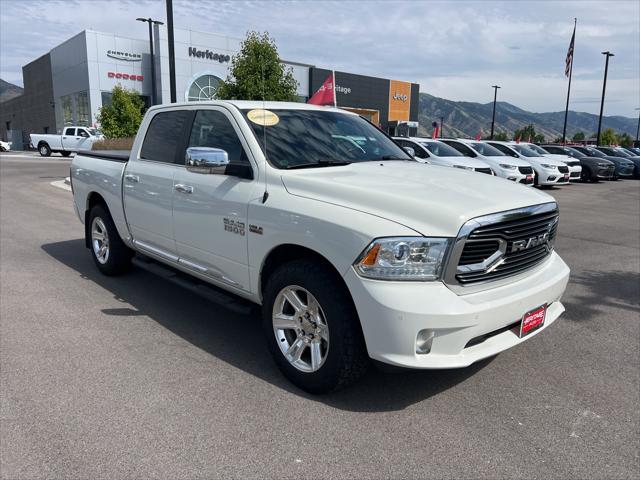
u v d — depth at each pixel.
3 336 4.30
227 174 3.89
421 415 3.20
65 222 9.68
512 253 3.22
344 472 2.65
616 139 70.50
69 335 4.35
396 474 2.64
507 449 2.87
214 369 3.78
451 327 2.88
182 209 4.38
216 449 2.82
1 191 14.20
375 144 4.60
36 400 3.29
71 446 2.82
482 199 3.20
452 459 2.77
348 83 48.16
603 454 2.84
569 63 36.69
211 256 4.16
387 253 2.89
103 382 3.54
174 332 4.46
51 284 5.77
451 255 2.91
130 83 37.22
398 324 2.86
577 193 18.00
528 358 4.07
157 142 4.96
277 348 3.59
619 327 4.80
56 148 32.97
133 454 2.76
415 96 55.25
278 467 2.68
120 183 5.32
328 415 3.18
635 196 17.06
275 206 3.48
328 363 3.22
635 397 3.48
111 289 5.62
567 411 3.28
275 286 3.52
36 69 46.34
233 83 19.44
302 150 3.99
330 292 3.15
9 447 2.81
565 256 7.84
